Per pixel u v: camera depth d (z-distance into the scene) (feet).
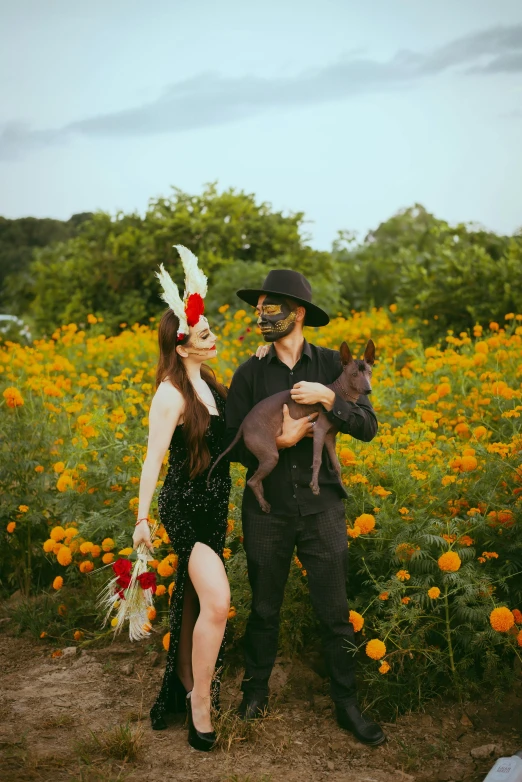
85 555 15.56
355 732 11.00
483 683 12.07
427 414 16.51
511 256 32.73
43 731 11.30
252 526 11.20
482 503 13.07
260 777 10.05
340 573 11.17
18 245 101.96
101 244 47.55
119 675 13.14
